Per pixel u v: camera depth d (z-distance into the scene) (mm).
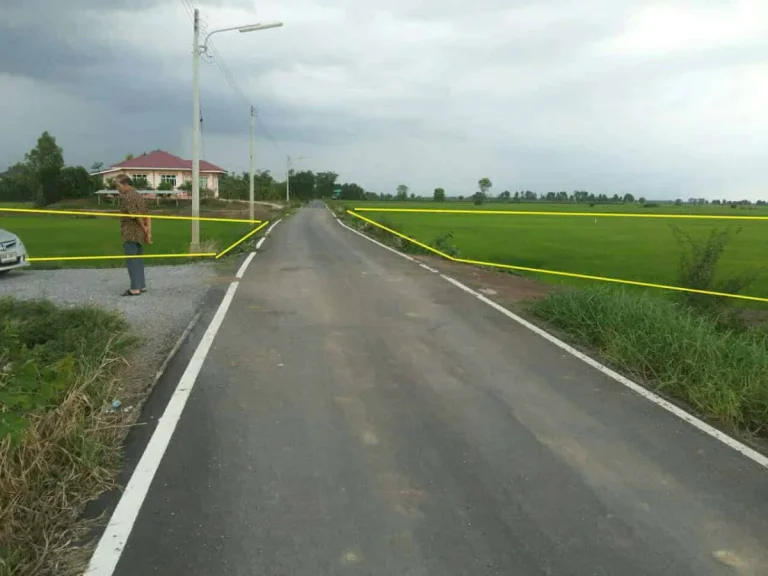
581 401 5387
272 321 8156
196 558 3076
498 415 5020
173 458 4148
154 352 6590
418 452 4305
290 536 3271
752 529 3434
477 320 8469
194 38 16938
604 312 7852
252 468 4023
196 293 10188
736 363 6074
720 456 4367
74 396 4445
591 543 3264
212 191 70188
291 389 5520
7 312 7332
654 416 5082
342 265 14492
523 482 3910
